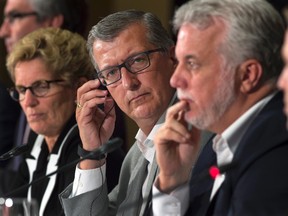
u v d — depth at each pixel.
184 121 7.50
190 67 7.13
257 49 7.00
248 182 6.74
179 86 7.16
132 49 8.70
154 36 8.74
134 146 9.38
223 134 7.18
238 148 7.05
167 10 16.45
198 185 7.56
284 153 6.72
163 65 8.75
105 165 9.18
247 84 7.05
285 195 6.56
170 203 7.55
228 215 6.95
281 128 6.88
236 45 6.99
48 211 9.98
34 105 10.33
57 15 13.24
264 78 7.06
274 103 7.07
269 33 7.02
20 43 10.48
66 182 9.88
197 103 7.11
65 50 10.36
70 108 10.36
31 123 10.40
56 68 10.30
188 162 7.56
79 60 10.41
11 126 13.71
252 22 7.00
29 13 13.44
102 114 9.23
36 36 10.45
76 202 9.01
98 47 8.84
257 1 7.07
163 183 7.60
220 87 7.04
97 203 9.03
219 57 7.02
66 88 10.35
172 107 7.46
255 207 6.61
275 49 7.04
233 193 6.95
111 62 8.73
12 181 10.90
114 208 9.21
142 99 8.70
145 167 8.90
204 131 8.16
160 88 8.72
